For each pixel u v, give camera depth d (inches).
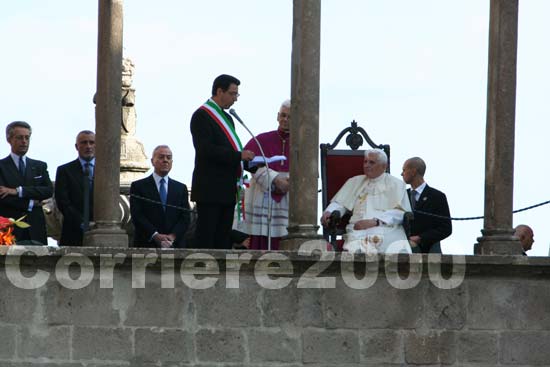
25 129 1834.4
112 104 1721.2
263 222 1833.2
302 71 1736.0
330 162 1870.1
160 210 1833.2
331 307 1679.4
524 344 1711.4
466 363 1700.3
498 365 1705.2
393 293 1691.7
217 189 1752.0
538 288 1716.3
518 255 1708.9
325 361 1675.7
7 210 1808.6
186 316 1653.5
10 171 1828.2
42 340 1630.2
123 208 2105.1
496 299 1708.9
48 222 2075.5
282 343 1668.3
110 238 1699.1
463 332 1700.3
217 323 1659.7
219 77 1787.6
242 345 1662.2
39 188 1813.5
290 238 1718.8
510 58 1782.7
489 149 1781.5
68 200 1841.8
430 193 1847.9
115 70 1723.7
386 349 1685.5
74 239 1838.1
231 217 1769.2
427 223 1836.9
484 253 1760.6
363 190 1809.8
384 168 1807.3
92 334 1637.6
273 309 1668.3
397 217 1777.8
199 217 1755.7
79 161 1854.1
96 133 1723.7
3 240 1663.4
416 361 1691.7
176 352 1651.1
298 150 1729.8
